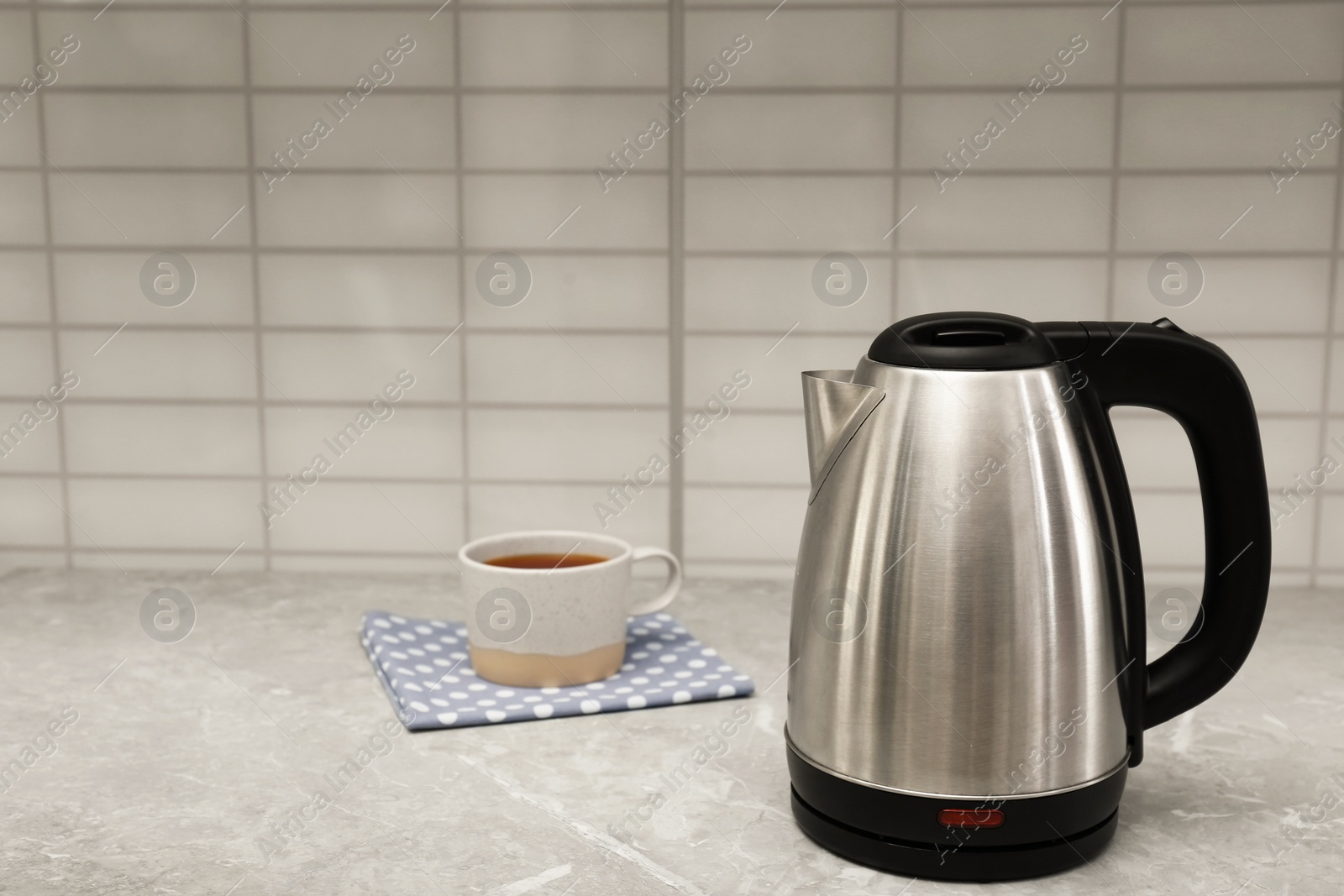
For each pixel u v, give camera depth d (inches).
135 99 42.7
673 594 35.7
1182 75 41.1
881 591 22.7
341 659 35.9
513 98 42.2
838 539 23.5
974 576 22.1
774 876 23.5
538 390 44.0
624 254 43.0
